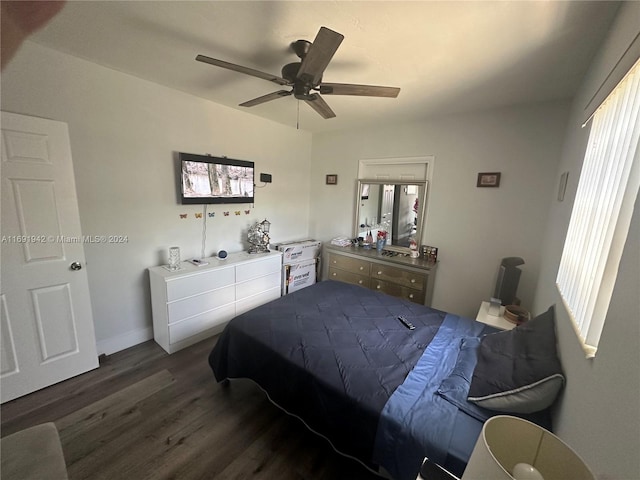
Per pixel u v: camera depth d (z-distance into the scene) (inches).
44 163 71.7
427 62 72.9
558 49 64.0
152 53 74.0
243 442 63.2
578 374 38.8
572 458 25.9
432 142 124.1
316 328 73.4
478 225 116.3
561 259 67.9
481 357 58.4
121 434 64.2
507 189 108.2
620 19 47.3
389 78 83.1
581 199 57.9
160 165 100.3
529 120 101.3
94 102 82.2
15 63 68.1
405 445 43.8
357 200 151.3
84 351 84.4
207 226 119.1
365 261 136.3
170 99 99.6
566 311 52.9
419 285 120.5
